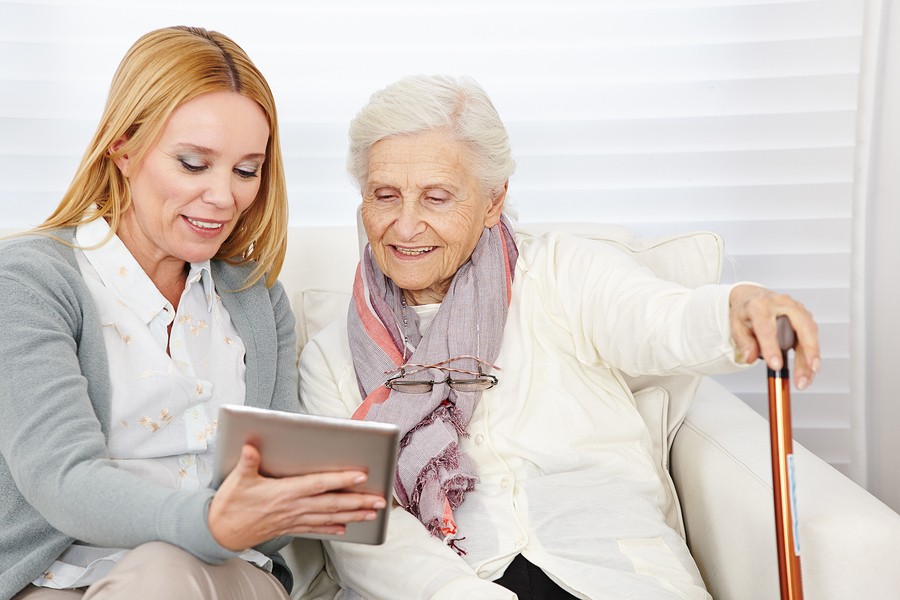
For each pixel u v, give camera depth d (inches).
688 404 66.1
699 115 93.7
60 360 47.8
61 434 45.7
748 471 56.4
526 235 68.9
